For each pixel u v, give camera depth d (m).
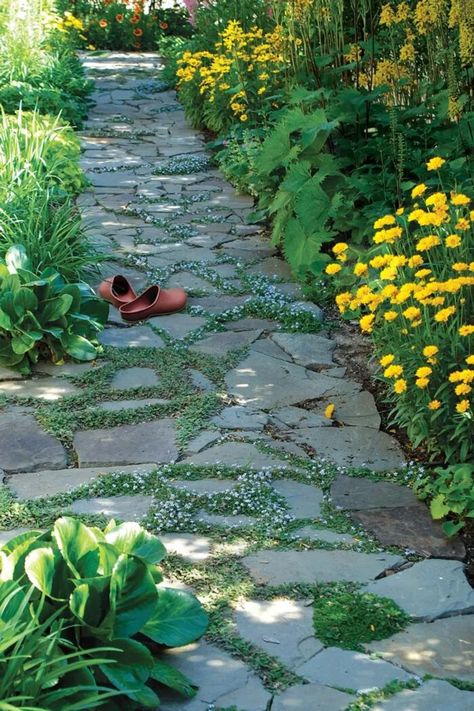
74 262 5.76
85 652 2.42
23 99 10.15
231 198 8.09
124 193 8.13
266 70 8.73
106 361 4.97
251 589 3.14
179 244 6.86
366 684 2.71
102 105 12.53
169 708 2.62
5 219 5.70
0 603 2.54
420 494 3.71
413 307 4.00
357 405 4.54
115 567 2.66
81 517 3.54
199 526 3.51
